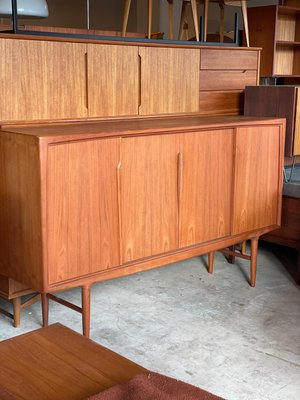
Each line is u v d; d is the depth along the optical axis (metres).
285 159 3.76
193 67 3.52
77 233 2.39
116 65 3.07
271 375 2.29
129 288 3.22
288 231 3.50
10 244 2.46
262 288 3.25
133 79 3.18
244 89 3.91
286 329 2.71
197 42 3.55
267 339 2.60
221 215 3.03
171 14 4.07
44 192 2.24
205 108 3.65
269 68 6.02
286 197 3.48
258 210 3.23
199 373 2.29
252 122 3.09
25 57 2.68
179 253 2.83
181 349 2.49
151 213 2.68
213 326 2.73
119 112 3.13
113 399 1.27
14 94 2.66
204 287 3.25
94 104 3.00
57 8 9.11
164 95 3.37
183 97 3.49
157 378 1.37
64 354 1.56
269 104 3.59
